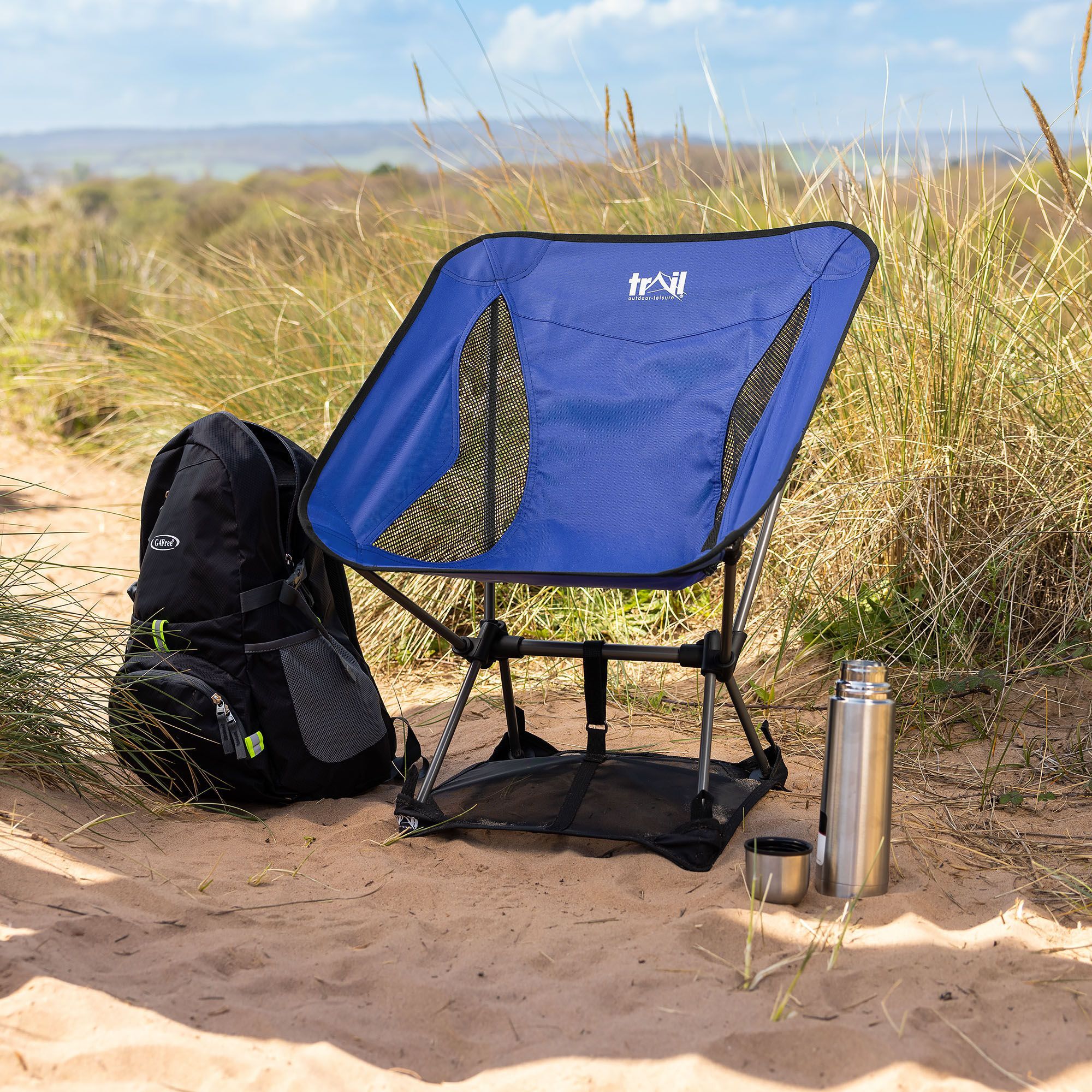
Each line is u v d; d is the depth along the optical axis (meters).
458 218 3.75
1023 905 1.55
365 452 1.84
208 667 1.99
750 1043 1.20
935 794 2.02
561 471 1.97
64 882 1.57
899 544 2.71
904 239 2.92
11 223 7.96
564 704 2.69
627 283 2.08
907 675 2.48
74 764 1.96
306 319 4.16
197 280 5.18
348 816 1.99
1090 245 2.76
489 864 1.74
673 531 1.84
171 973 1.33
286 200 4.58
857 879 1.58
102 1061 1.14
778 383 1.82
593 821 1.80
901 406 2.75
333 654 2.08
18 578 2.19
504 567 1.87
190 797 2.00
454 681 2.92
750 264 2.00
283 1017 1.26
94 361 5.54
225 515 2.00
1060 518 2.54
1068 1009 1.29
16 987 1.26
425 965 1.42
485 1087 1.14
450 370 2.01
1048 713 2.31
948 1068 1.17
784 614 2.80
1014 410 2.72
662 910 1.57
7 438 5.61
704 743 1.80
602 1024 1.26
